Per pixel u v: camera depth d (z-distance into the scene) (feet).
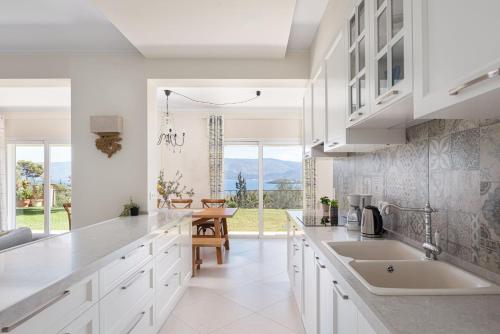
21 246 5.89
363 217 7.33
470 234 4.40
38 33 10.02
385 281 4.87
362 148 7.68
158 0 7.43
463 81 2.58
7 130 20.77
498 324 2.83
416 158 5.98
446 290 3.57
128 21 8.43
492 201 3.98
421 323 2.85
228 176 20.94
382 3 4.53
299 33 10.11
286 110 20.36
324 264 5.47
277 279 12.62
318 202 19.98
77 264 4.75
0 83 11.68
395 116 5.12
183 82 11.56
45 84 11.84
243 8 7.82
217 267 14.23
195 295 10.93
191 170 20.56
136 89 11.12
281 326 8.70
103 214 11.05
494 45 2.22
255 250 17.37
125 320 6.12
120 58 11.16
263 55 10.85
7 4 8.41
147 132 11.12
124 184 11.07
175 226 9.79
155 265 7.87
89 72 11.15
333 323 4.95
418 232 5.94
